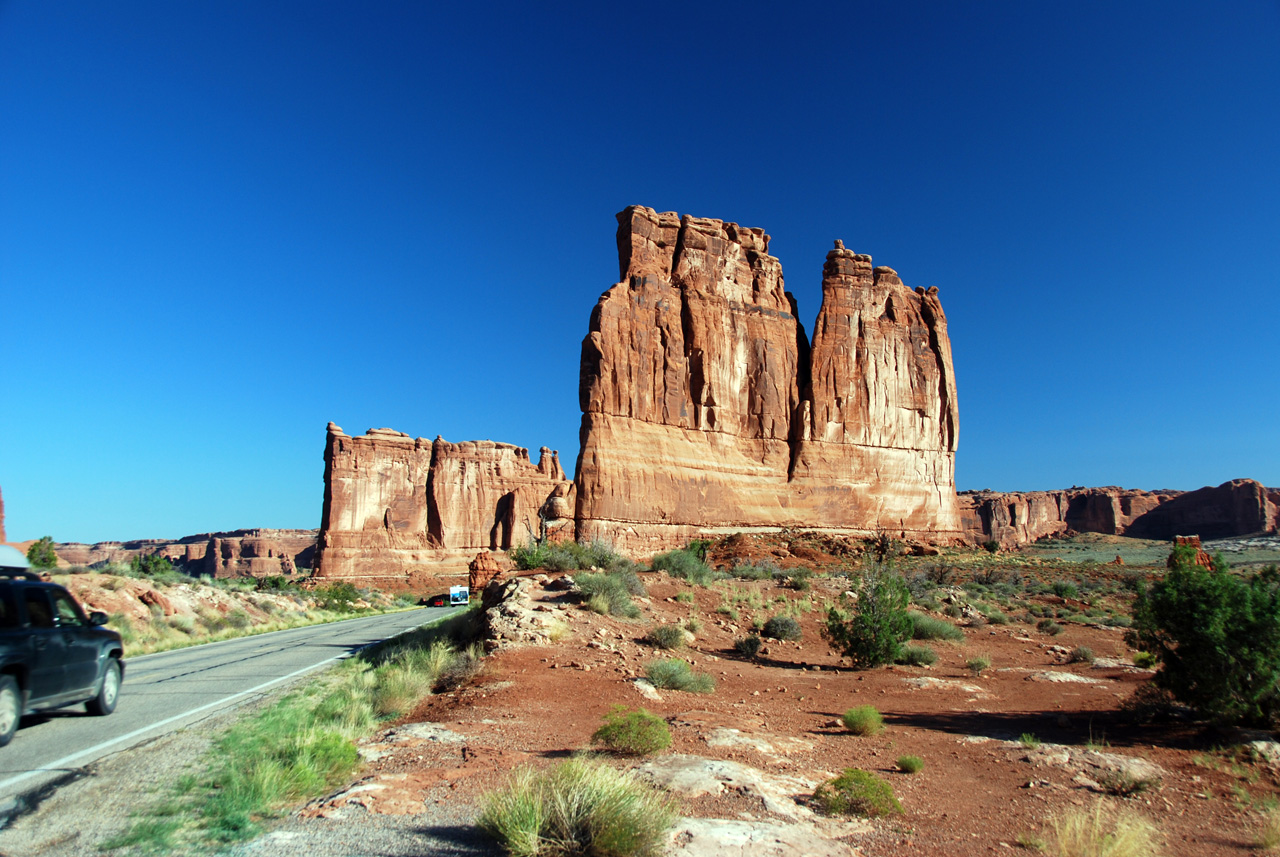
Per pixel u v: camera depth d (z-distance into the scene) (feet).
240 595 139.54
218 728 32.12
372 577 386.73
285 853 17.56
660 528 221.87
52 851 17.74
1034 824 23.90
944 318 292.20
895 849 20.62
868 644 65.67
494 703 37.50
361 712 34.30
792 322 271.28
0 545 33.71
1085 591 151.33
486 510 435.12
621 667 49.19
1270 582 40.19
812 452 255.70
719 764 26.30
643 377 234.99
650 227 254.88
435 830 19.16
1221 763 32.63
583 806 18.52
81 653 33.27
